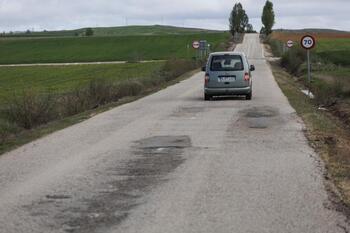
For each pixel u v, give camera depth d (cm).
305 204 761
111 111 2073
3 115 1850
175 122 1681
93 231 658
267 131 1456
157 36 14350
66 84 5222
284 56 6450
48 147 1274
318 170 976
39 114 1862
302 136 1364
